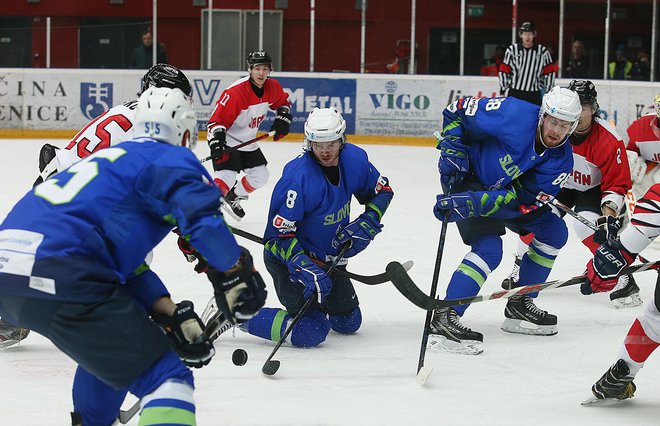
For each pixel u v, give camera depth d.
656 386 8.26
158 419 5.34
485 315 10.62
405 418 7.33
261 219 16.67
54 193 5.57
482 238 9.44
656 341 7.33
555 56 29.45
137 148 5.64
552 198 9.46
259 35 29.88
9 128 28.39
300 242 9.22
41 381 8.09
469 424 7.23
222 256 5.37
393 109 28.25
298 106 28.59
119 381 5.46
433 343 9.18
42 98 28.38
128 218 5.50
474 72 29.62
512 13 29.14
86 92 28.44
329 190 8.93
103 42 30.05
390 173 22.28
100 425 6.31
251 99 15.78
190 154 5.58
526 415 7.46
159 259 13.16
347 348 9.23
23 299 5.52
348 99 28.39
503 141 9.20
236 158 15.89
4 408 7.39
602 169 10.64
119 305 5.48
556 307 11.07
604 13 28.84
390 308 10.77
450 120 9.59
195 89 28.77
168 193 5.39
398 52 29.56
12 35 30.16
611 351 9.30
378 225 9.21
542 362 8.91
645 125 12.51
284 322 9.08
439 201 9.16
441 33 29.47
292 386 8.05
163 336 5.59
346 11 29.62
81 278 5.38
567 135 8.91
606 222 10.03
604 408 7.67
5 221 5.68
